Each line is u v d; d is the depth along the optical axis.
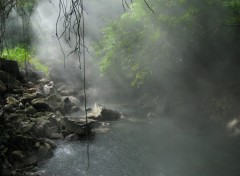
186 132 10.41
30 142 8.49
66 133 10.17
